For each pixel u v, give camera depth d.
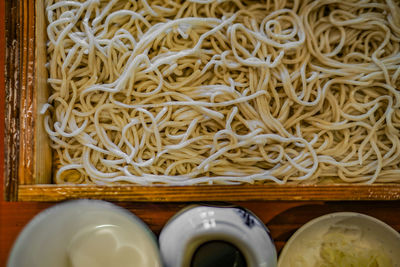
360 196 0.40
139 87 0.42
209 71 0.43
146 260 0.39
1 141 0.42
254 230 0.39
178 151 0.42
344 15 0.44
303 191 0.40
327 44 0.43
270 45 0.42
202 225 0.39
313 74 0.43
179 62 0.42
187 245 0.38
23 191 0.39
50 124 0.42
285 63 0.43
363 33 0.44
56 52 0.41
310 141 0.43
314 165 0.42
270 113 0.42
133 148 0.41
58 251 0.38
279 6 0.43
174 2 0.43
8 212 0.42
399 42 0.44
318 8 0.44
